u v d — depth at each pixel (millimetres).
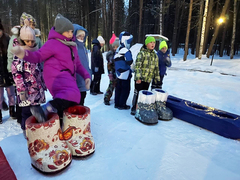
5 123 2559
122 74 3090
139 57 2963
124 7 21578
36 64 2039
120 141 2164
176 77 6789
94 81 4285
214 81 6148
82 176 1534
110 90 3568
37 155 1513
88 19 19438
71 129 1747
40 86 2100
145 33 21859
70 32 1744
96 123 2676
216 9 14930
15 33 2037
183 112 2863
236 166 1800
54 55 1701
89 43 20062
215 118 2480
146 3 19781
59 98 1590
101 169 1640
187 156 1925
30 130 1463
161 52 3609
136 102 3104
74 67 1865
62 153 1561
